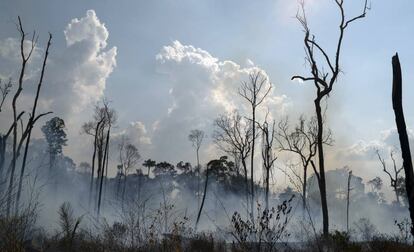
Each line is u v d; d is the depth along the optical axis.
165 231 9.32
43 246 9.22
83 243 9.98
